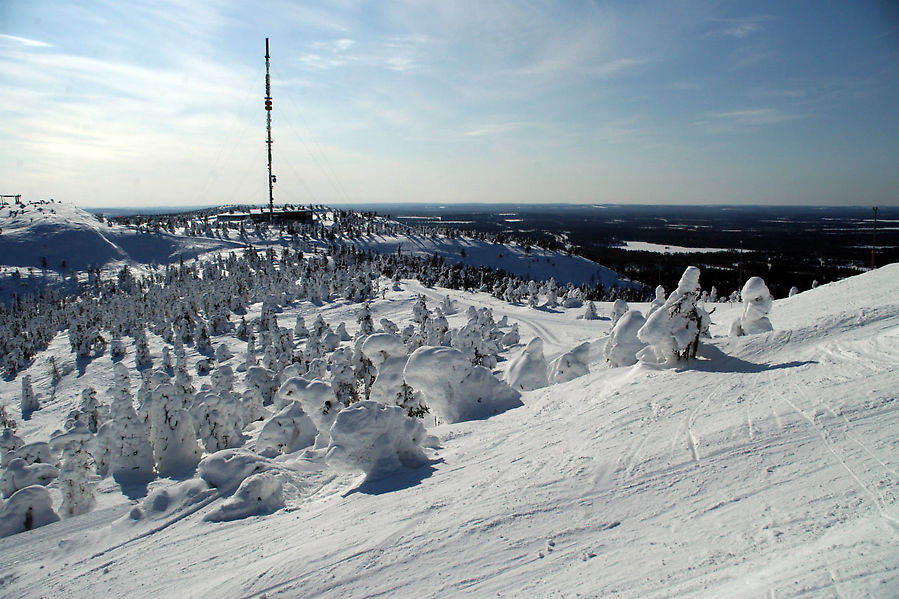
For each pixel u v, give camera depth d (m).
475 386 15.40
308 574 6.92
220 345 64.06
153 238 178.62
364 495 9.75
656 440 9.41
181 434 21.39
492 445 11.38
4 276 146.88
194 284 109.25
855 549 5.01
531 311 72.38
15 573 9.34
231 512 10.29
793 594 4.51
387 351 16.17
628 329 18.36
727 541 5.96
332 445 10.95
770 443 8.32
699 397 11.30
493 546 6.88
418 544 7.21
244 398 28.92
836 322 14.67
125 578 8.16
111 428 21.86
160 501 11.26
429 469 10.52
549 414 13.05
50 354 82.75
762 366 12.74
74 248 167.88
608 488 8.00
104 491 19.03
